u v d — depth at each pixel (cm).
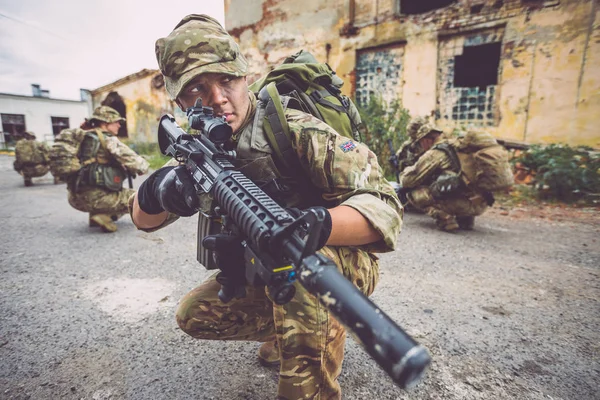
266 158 118
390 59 863
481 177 374
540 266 304
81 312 231
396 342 54
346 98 155
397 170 546
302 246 74
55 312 232
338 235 99
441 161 403
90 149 400
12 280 283
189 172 118
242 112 123
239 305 131
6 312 232
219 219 121
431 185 410
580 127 662
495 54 839
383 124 710
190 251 350
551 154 630
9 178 1030
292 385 112
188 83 114
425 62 812
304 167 118
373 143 714
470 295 251
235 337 138
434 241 376
